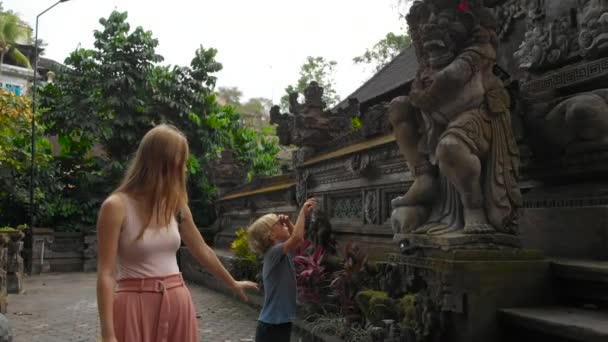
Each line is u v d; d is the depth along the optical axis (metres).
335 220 8.26
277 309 3.97
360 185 7.35
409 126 4.50
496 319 3.58
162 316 2.29
